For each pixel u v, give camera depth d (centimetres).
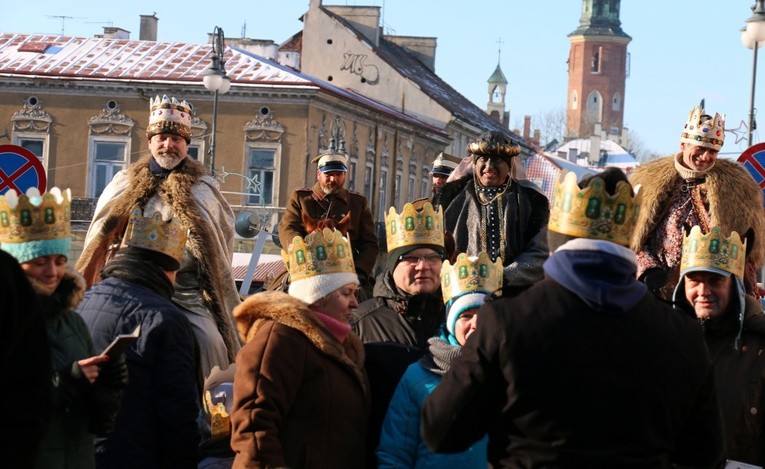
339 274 680
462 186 921
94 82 4912
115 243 964
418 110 6606
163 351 732
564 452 500
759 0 2166
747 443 698
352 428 666
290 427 651
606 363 500
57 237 623
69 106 4959
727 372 700
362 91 6631
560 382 499
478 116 7656
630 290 511
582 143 13300
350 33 6606
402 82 6581
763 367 698
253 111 4938
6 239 618
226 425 766
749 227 862
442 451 522
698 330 520
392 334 750
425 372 651
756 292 862
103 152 4959
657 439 507
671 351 509
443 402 513
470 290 652
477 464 646
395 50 7631
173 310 745
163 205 966
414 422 647
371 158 5647
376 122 5659
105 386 628
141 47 5131
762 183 1470
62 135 4962
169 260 764
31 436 484
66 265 636
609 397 499
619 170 521
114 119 4944
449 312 657
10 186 1255
